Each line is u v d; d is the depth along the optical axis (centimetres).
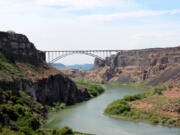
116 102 10306
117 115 8969
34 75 10650
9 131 5391
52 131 6575
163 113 8525
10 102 7244
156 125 7825
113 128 7431
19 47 11356
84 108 10725
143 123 8069
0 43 10719
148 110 8894
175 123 7769
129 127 7575
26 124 6253
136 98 10800
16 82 8856
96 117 8856
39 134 5991
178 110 8438
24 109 7338
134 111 8906
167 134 6875
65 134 6419
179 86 11444
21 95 8638
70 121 8212
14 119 6412
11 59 10550
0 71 8775
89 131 7100
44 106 9950
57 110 10212
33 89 9769
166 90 11412
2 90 7625
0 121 5659
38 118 7725
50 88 11219
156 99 10025
